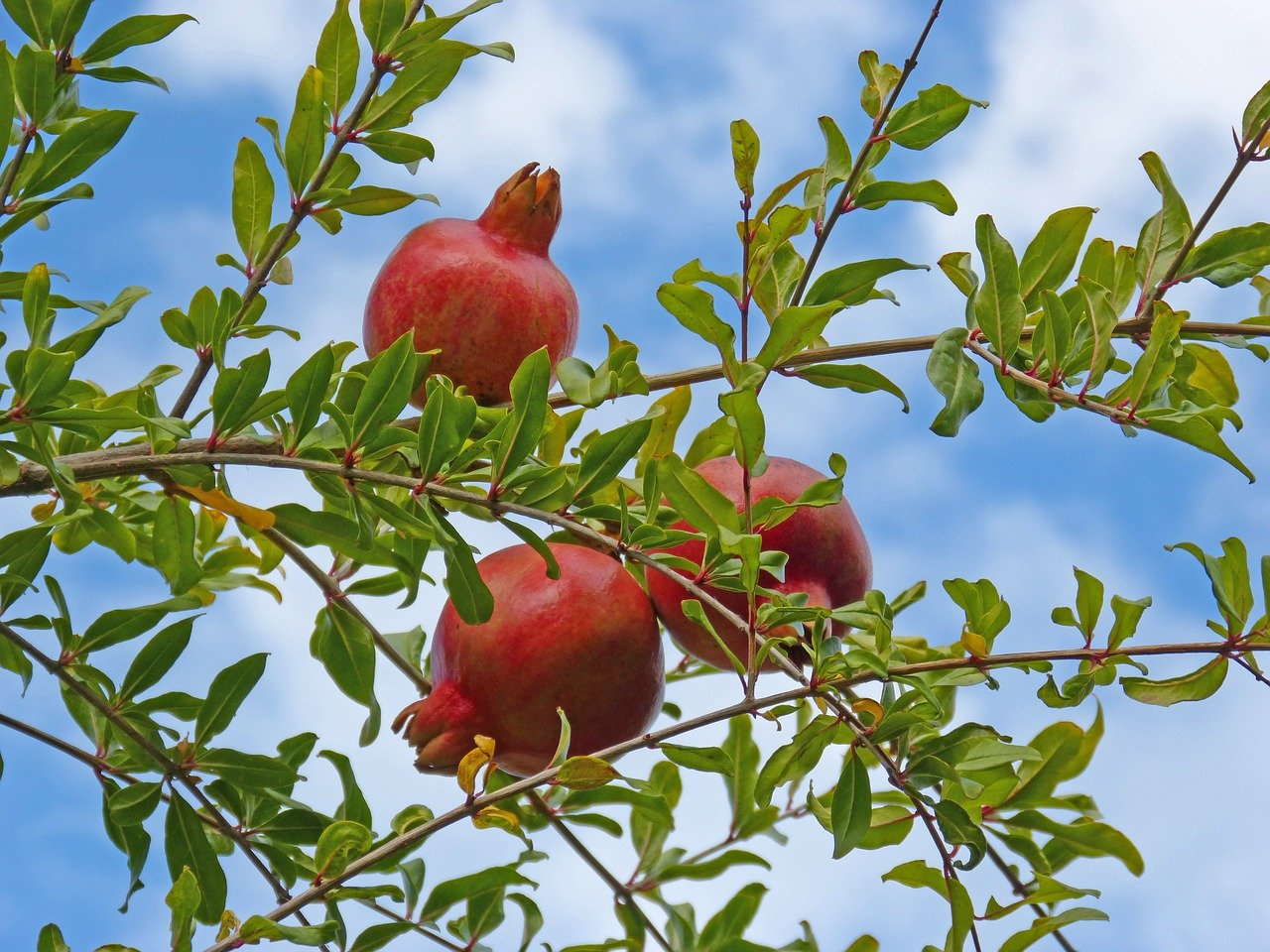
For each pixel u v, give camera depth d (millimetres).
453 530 1796
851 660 1687
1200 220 2041
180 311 2004
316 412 1749
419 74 1977
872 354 1975
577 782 1708
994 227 1874
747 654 1956
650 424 1785
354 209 2111
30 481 1812
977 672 1880
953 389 1814
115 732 2092
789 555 1965
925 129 1928
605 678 1921
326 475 1770
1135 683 1920
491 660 1915
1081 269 2174
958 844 1763
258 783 1972
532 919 2148
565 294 2123
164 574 1841
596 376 1966
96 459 1758
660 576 1980
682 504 1775
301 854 2053
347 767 2059
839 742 2092
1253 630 1844
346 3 2002
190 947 1647
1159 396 1931
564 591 1928
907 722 1729
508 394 2090
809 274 1896
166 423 1685
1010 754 1845
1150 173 2127
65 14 1905
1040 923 1805
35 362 1637
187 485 1804
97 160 1914
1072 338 1887
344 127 1965
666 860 2354
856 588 2043
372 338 2113
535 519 1775
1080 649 1891
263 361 1695
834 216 1897
